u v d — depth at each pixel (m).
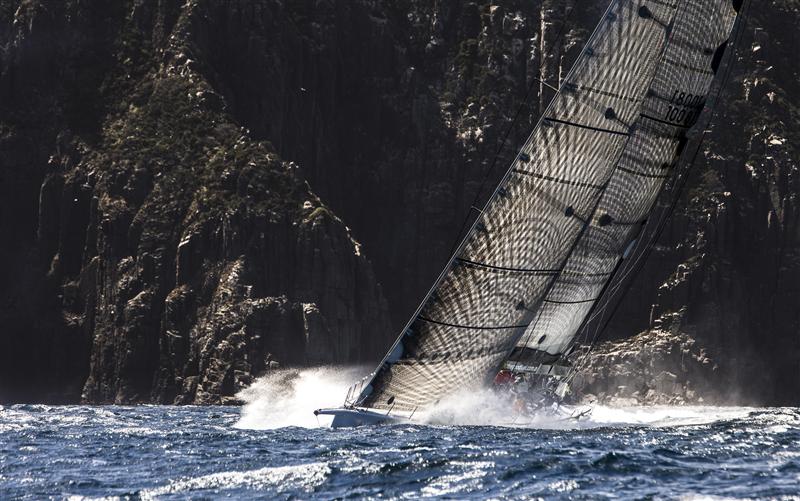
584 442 158.62
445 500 112.56
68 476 132.25
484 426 190.62
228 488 120.94
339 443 160.88
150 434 190.25
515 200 189.38
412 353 188.62
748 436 171.88
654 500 110.38
